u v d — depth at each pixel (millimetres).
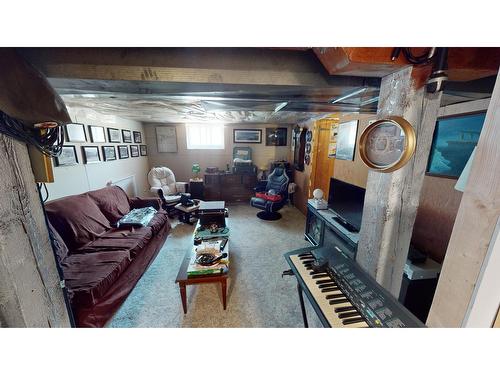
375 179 1104
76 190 2746
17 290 831
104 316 1595
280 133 5129
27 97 752
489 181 529
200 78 960
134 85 1060
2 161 772
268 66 993
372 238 1140
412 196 1032
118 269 1791
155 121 4625
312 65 1020
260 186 4613
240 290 2053
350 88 1104
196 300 1925
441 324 690
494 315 560
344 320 888
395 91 945
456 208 1432
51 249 1000
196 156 5168
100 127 3242
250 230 3451
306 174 4082
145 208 3078
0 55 690
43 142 865
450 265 653
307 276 1205
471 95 1191
